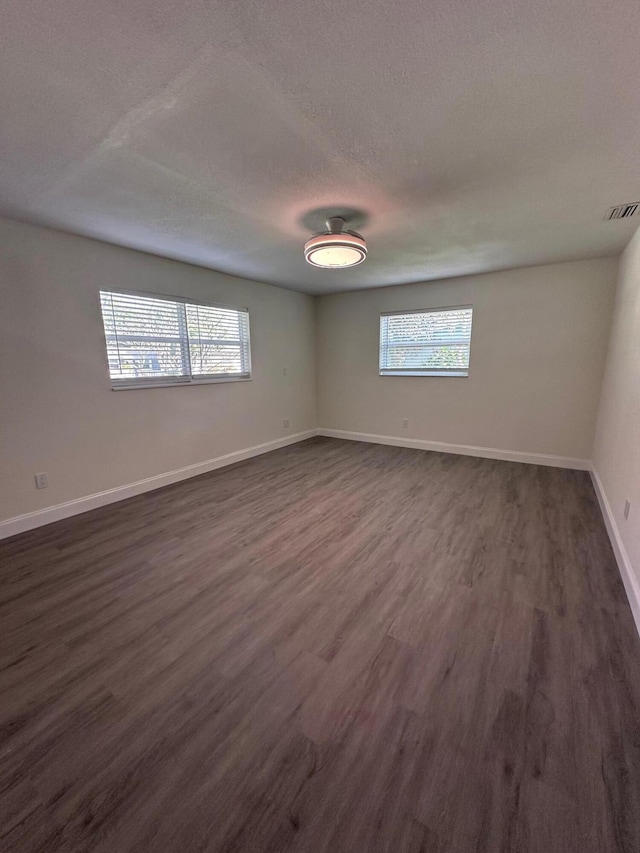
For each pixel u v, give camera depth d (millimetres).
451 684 1381
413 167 1817
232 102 1337
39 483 2729
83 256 2846
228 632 1661
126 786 1059
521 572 2094
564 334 3836
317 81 1236
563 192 2100
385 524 2717
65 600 1895
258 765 1108
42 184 1954
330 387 5641
